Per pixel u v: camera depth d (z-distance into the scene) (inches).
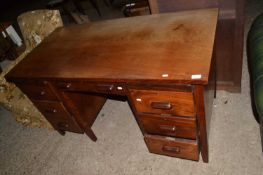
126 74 41.9
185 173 55.5
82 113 65.4
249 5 113.0
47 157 71.6
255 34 49.0
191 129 45.2
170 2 59.9
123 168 61.4
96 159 66.0
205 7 57.4
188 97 38.9
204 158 54.9
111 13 159.2
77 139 74.1
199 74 36.1
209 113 54.0
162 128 48.4
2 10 250.5
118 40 53.6
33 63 56.4
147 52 45.9
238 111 65.3
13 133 85.1
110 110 80.4
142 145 65.5
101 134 73.0
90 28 63.9
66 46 58.8
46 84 53.8
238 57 61.0
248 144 56.6
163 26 52.9
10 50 110.3
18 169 71.1
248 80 73.3
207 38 44.0
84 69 47.6
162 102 42.3
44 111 65.8
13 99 73.7
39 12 73.8
